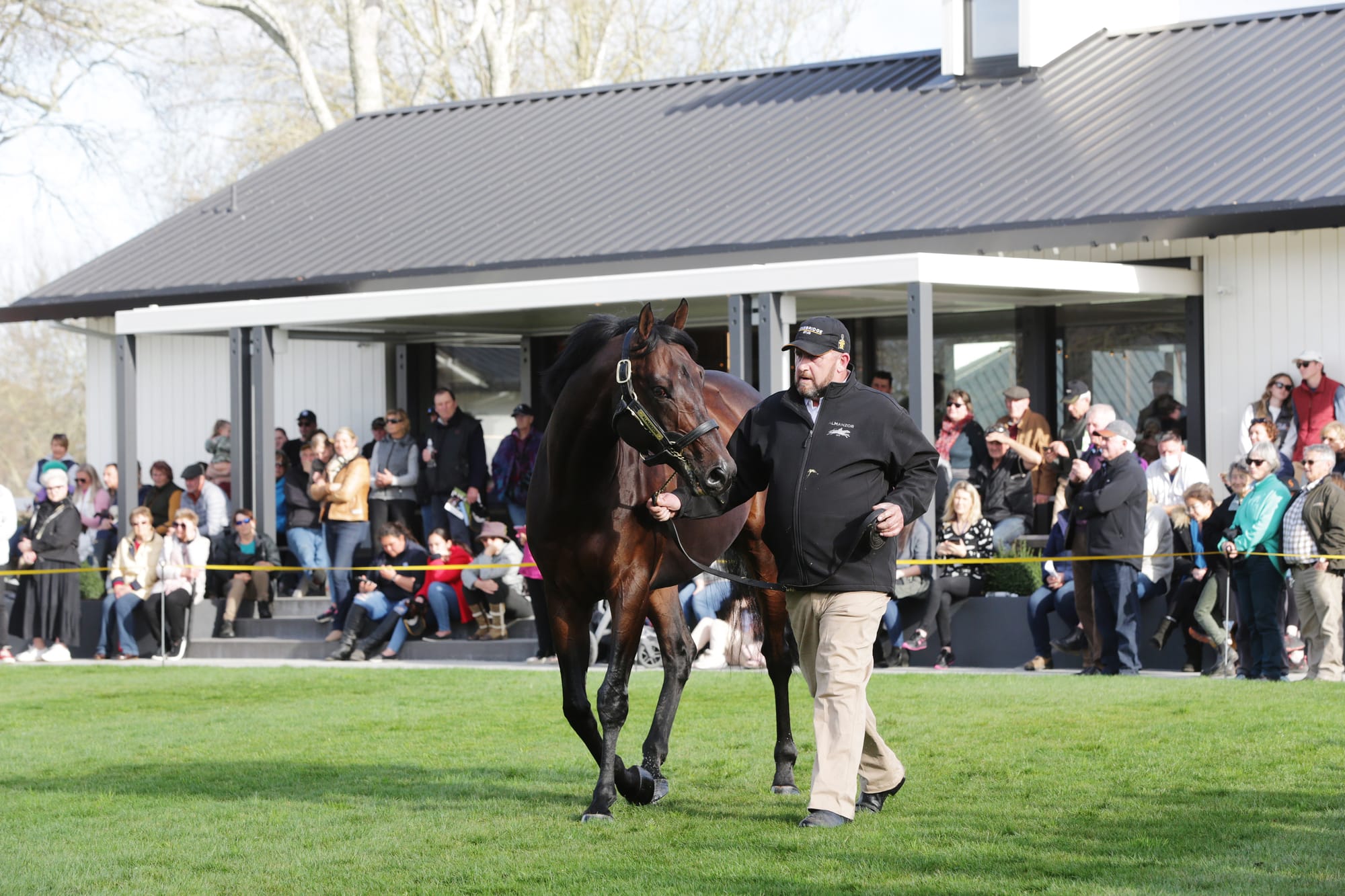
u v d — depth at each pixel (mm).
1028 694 10648
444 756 8820
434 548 14930
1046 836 6293
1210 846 6082
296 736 9727
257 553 16562
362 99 31078
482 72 35469
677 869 5871
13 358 48750
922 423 13195
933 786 7383
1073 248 15688
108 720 10844
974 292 15500
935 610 12922
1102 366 16484
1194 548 12133
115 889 5816
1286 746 8195
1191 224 14023
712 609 13258
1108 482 11773
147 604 15891
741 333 14109
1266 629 11195
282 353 17078
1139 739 8578
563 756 8703
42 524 16062
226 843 6566
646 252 16359
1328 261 14555
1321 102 15469
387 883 5816
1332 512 10969
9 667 14969
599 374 6656
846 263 13516
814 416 6652
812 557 6516
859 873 5727
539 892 5602
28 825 7039
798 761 8336
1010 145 16625
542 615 13906
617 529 6781
